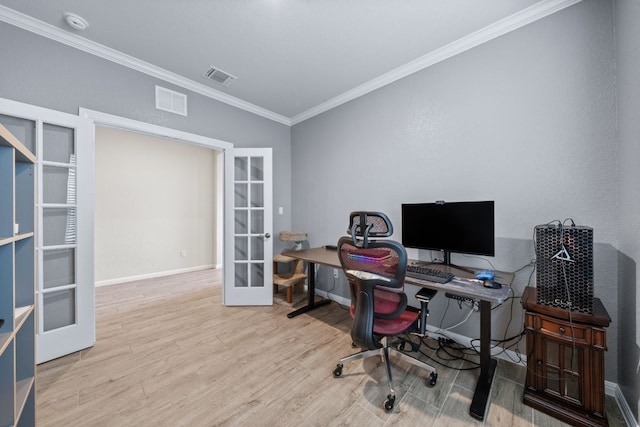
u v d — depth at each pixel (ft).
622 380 4.60
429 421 4.42
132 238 13.67
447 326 7.18
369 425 4.34
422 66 7.54
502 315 6.20
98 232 12.64
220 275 14.82
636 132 4.01
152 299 10.65
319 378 5.56
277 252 11.89
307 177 11.53
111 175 13.04
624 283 4.52
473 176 6.61
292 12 5.83
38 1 5.48
